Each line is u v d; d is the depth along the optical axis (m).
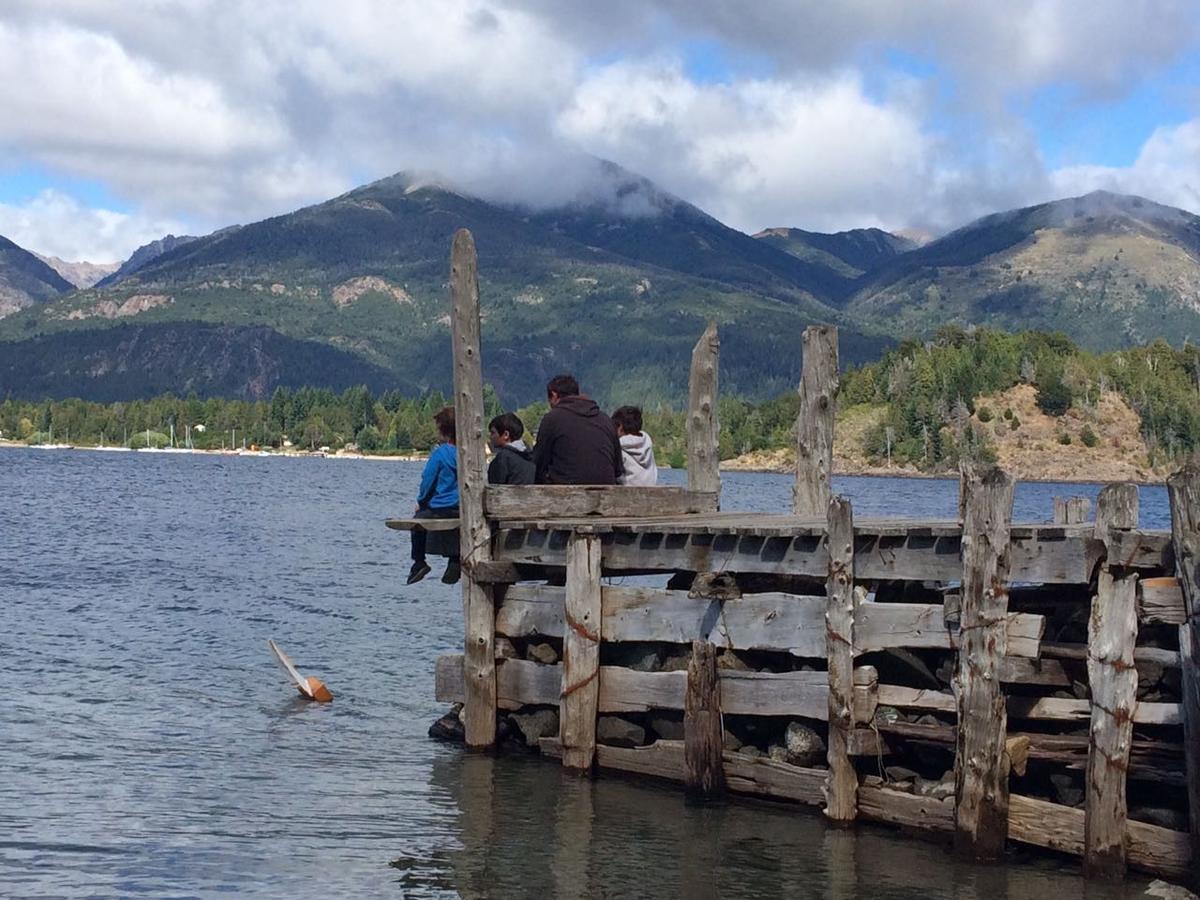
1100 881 11.23
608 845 12.90
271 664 23.30
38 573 38.84
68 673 21.97
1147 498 127.50
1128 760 11.14
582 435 16.20
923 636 12.23
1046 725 12.32
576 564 14.62
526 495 15.52
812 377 16.80
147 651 24.45
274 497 97.88
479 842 13.07
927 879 11.77
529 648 15.67
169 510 77.12
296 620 29.02
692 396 17.52
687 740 13.90
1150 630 11.66
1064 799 11.91
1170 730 11.30
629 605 14.42
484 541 15.52
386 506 86.81
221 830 13.48
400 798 14.55
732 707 13.75
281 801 14.52
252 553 47.75
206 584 36.44
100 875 12.11
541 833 13.27
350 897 11.66
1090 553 11.12
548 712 15.63
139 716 18.77
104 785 15.09
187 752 16.70
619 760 14.78
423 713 19.25
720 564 13.67
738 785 13.95
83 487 108.38
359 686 21.38
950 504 97.25
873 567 12.58
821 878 11.92
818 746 13.45
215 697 20.23
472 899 11.62
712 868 12.23
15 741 17.02
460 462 15.56
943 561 12.17
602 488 15.91
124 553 46.62
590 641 14.60
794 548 13.14
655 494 16.39
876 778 13.02
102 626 27.61
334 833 13.41
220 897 11.61
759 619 13.41
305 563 43.84
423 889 11.87
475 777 15.26
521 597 15.62
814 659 13.48
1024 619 11.73
